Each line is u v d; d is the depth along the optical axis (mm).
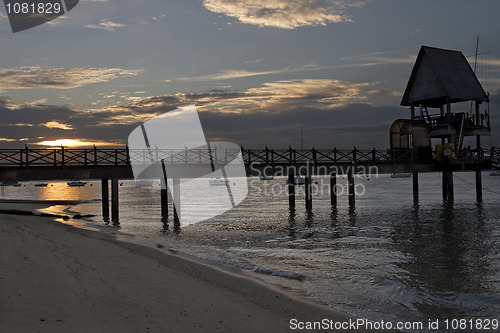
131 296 8867
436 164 36594
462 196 55594
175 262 14078
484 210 36906
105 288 9250
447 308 10430
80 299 8234
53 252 13141
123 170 27688
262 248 19266
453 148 37188
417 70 39250
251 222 29938
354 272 14258
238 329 7582
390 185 100062
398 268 14930
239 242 21078
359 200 52062
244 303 9445
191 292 9883
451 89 37281
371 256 17219
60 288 8828
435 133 38219
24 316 7016
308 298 10602
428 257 17016
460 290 12109
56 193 93875
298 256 17234
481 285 12680
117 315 7535
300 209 40469
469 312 10133
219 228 26688
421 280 13227
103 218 32844
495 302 10961
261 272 13641
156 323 7344
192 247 19109
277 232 24766
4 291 8242
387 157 34781
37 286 8797
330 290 11789
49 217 32219
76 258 12492
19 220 24172
